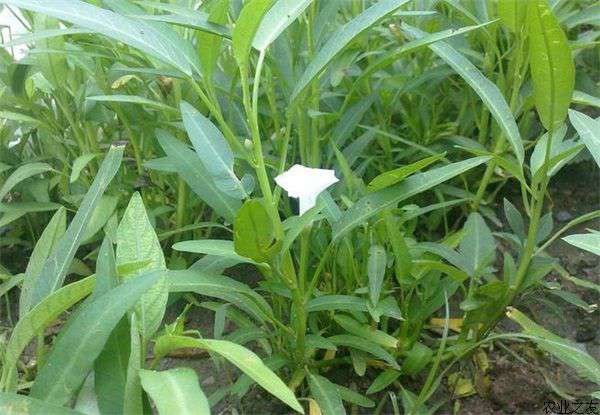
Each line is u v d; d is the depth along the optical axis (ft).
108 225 1.84
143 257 1.19
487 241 1.71
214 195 1.58
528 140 2.32
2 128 2.11
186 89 1.93
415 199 2.14
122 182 2.04
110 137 2.20
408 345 1.66
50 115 2.16
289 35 1.94
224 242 1.40
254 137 1.29
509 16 1.85
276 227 1.34
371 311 1.49
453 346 1.63
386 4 1.38
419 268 1.57
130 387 1.03
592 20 2.00
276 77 1.99
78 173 1.82
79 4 1.25
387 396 1.67
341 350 1.74
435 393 1.69
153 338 1.52
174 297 1.70
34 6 1.16
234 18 1.87
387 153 2.14
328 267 1.81
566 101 1.44
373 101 2.00
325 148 2.05
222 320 1.59
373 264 1.53
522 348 1.81
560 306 1.95
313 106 1.88
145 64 1.86
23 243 2.21
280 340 1.64
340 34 1.42
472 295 1.63
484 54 2.30
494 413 1.65
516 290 1.69
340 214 1.56
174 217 2.12
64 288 1.05
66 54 1.82
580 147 1.52
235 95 1.84
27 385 1.50
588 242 1.25
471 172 2.29
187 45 1.41
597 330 1.86
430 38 1.54
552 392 1.68
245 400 1.67
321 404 1.45
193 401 0.94
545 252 2.14
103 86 1.91
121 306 1.04
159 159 1.78
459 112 2.31
